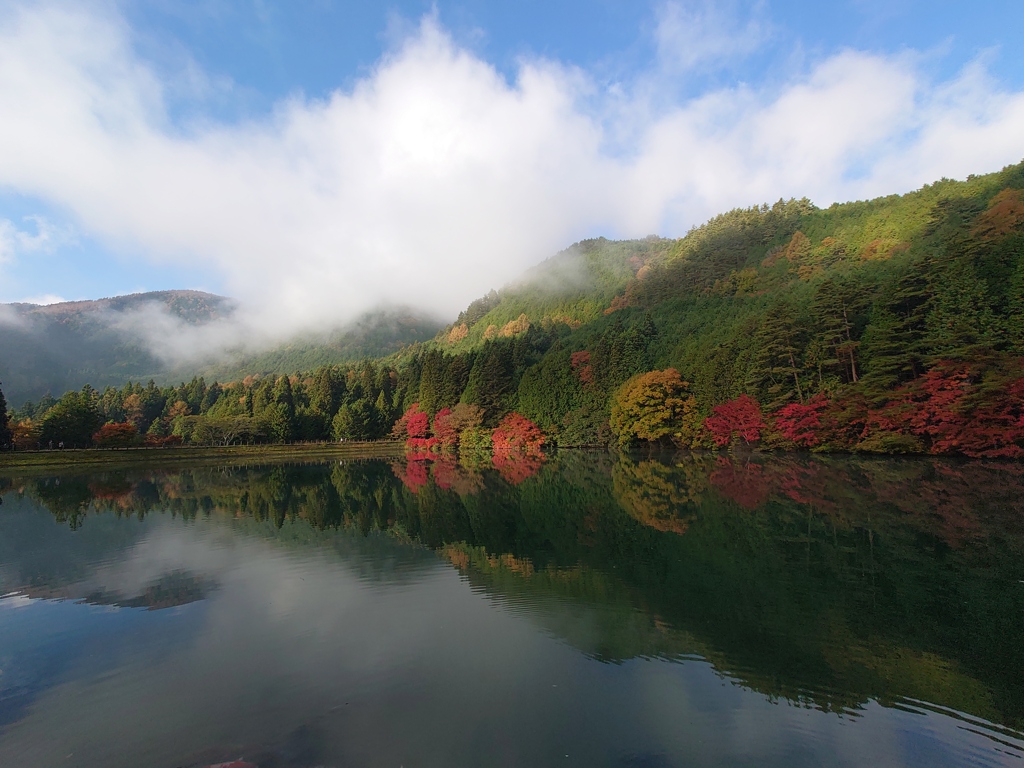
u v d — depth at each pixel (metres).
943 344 40.31
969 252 42.91
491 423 87.25
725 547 20.05
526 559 19.55
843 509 25.25
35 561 20.88
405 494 38.56
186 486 47.09
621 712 9.62
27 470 65.25
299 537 24.25
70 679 11.30
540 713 9.57
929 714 9.58
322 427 112.69
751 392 56.56
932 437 39.56
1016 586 15.41
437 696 10.23
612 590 15.94
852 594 15.08
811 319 55.41
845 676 10.91
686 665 11.34
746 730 9.06
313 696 10.33
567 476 45.56
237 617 14.59
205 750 8.72
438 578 17.59
